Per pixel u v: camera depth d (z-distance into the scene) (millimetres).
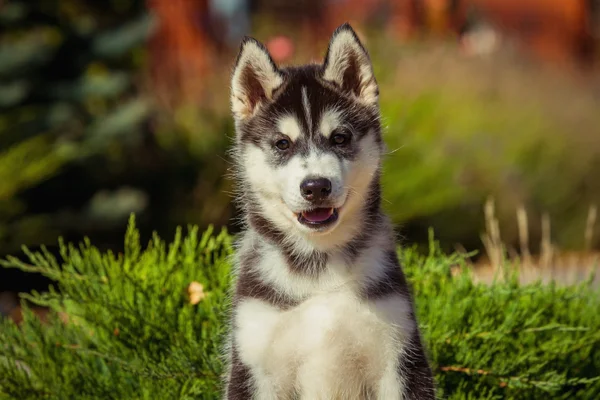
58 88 10727
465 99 13000
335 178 4207
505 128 12680
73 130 10578
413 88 12391
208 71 12688
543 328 4777
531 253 11695
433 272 5457
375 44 13008
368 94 4641
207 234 5703
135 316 4816
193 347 4691
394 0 17750
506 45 17078
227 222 10359
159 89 11875
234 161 5004
